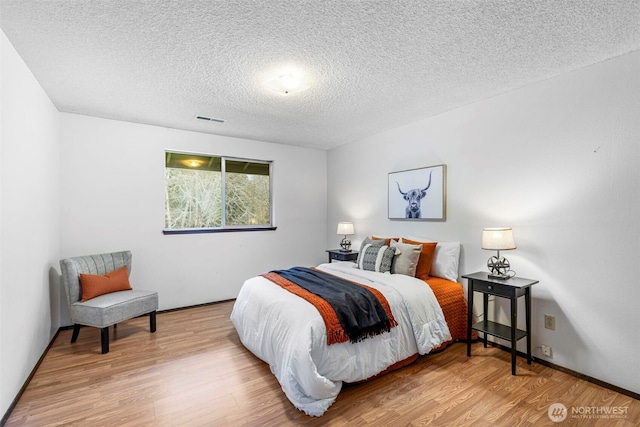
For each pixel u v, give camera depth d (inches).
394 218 155.6
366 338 86.0
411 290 103.3
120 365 97.5
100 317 105.2
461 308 114.0
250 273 179.2
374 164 168.6
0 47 70.7
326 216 209.2
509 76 97.2
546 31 73.2
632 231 81.7
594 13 66.5
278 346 84.3
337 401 78.4
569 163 93.7
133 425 69.7
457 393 81.9
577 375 90.9
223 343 114.7
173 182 159.2
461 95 112.7
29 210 90.4
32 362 91.1
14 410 75.0
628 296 82.3
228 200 176.1
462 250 124.0
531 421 70.8
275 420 71.5
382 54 84.0
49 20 68.0
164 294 152.3
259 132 163.8
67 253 129.3
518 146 106.2
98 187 136.3
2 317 71.0
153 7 64.0
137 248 145.6
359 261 135.0
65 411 74.6
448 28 72.1
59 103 118.6
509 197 108.7
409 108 126.3
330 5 63.8
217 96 113.0
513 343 91.7
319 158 206.8
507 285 92.9
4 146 72.7
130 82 100.7
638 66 80.9
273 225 189.8
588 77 89.9
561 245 95.3
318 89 107.0
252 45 79.2
